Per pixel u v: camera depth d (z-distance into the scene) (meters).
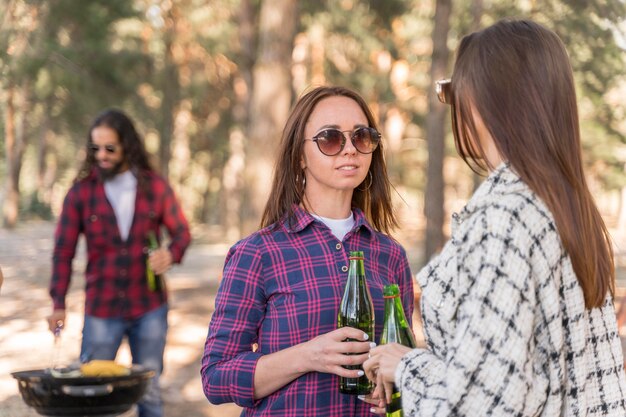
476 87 1.82
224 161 37.91
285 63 11.88
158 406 4.42
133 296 4.39
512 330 1.64
